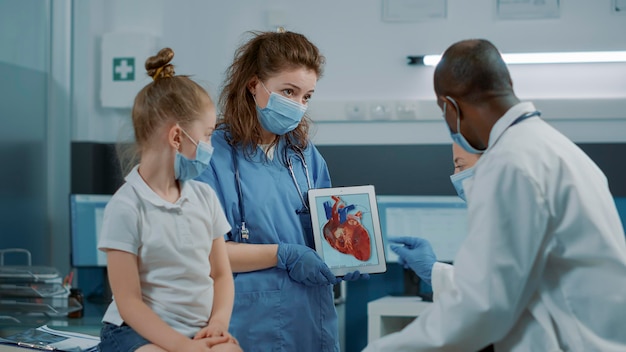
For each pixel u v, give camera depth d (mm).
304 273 1795
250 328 1805
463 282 1269
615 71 3385
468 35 3459
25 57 3508
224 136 1898
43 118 3633
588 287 1252
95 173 3469
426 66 3482
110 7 3650
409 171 3375
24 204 3504
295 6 3562
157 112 1466
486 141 1371
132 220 1435
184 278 1471
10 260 3414
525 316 1320
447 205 3293
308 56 1825
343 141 3529
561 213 1255
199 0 3609
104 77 3582
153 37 3596
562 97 3393
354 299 3471
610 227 1271
